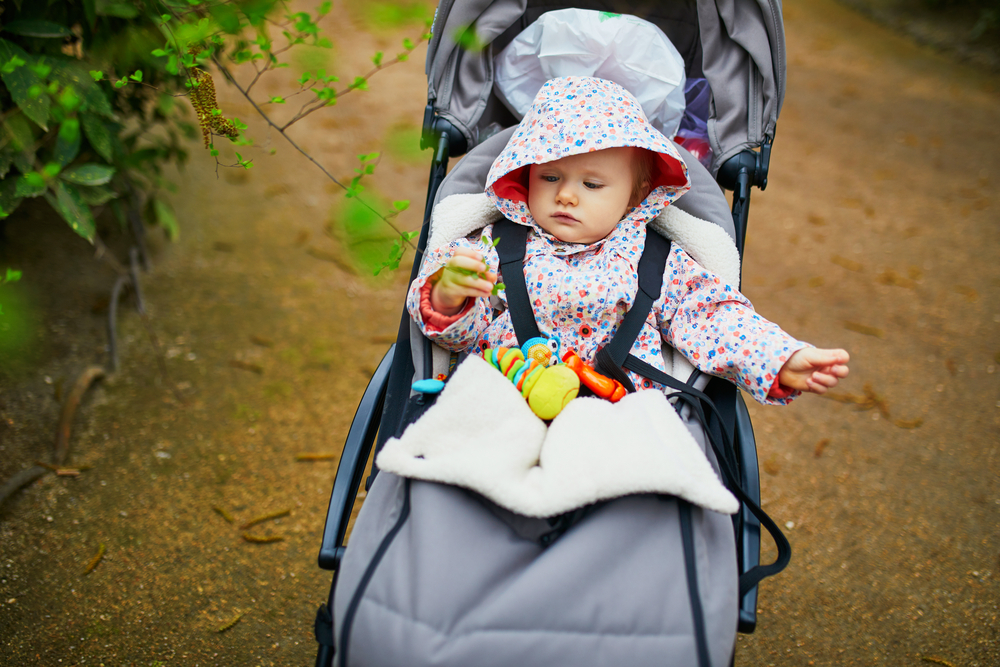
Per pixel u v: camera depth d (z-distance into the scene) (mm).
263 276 3426
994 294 3715
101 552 2264
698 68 2121
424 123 2014
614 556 1289
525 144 1772
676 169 1854
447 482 1360
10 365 2756
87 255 3277
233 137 1747
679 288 1828
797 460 2793
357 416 1714
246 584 2238
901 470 2770
